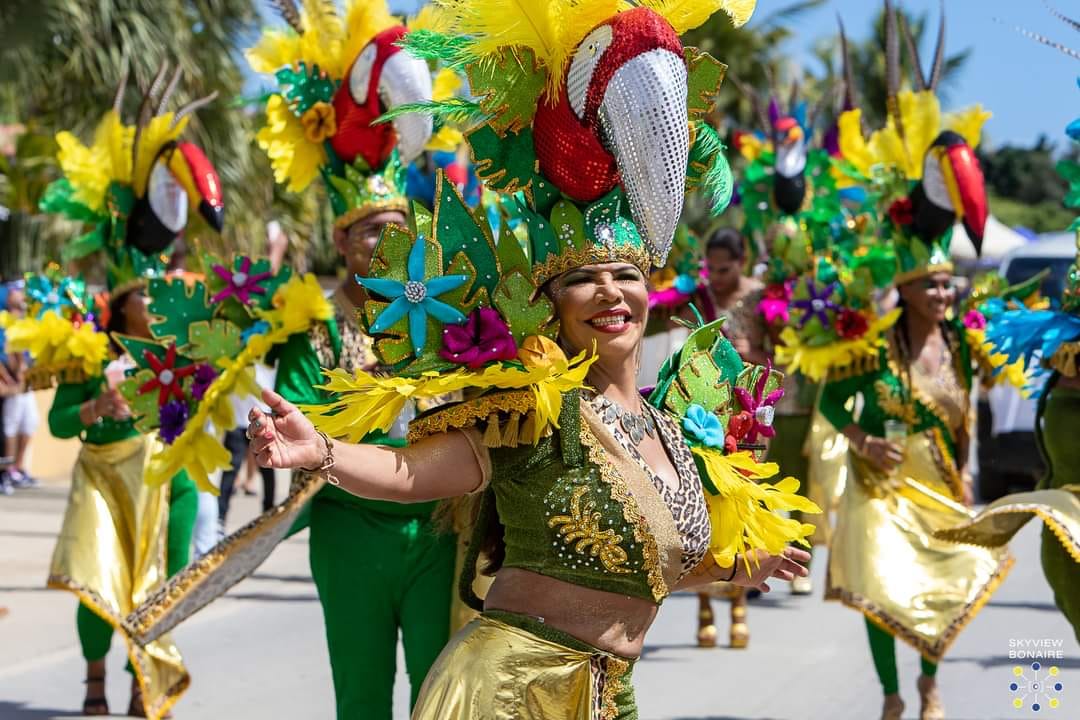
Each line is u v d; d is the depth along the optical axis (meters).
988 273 6.54
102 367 6.16
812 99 26.42
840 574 6.11
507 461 2.90
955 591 5.97
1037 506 5.04
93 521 6.13
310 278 4.62
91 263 13.14
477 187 5.85
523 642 2.88
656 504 2.94
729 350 3.44
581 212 3.02
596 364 3.04
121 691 6.73
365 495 2.78
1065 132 5.16
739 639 7.61
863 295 6.29
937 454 6.32
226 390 4.74
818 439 8.30
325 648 7.61
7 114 15.09
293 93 4.82
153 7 15.54
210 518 8.34
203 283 4.88
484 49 2.99
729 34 24.72
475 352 2.91
